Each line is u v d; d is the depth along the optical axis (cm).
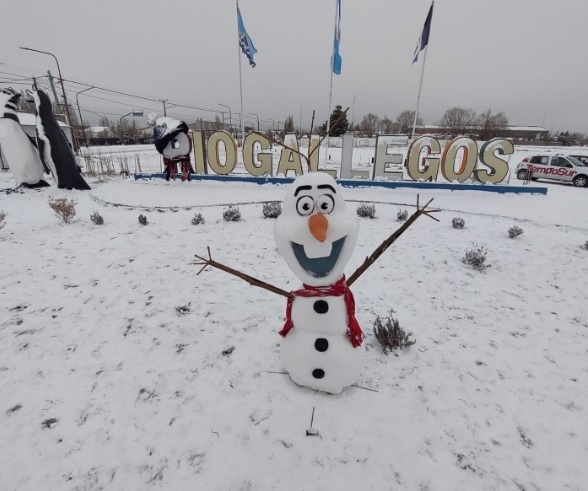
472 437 293
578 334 445
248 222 945
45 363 378
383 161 1563
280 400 329
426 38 1448
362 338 317
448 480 257
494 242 799
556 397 339
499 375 369
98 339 422
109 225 889
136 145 5250
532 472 264
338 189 269
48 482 254
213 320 465
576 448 285
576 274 627
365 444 285
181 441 288
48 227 862
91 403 326
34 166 1353
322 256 265
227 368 373
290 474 261
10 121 1279
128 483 254
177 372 368
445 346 416
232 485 252
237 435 293
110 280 580
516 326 462
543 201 1289
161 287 558
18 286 552
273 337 428
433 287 571
